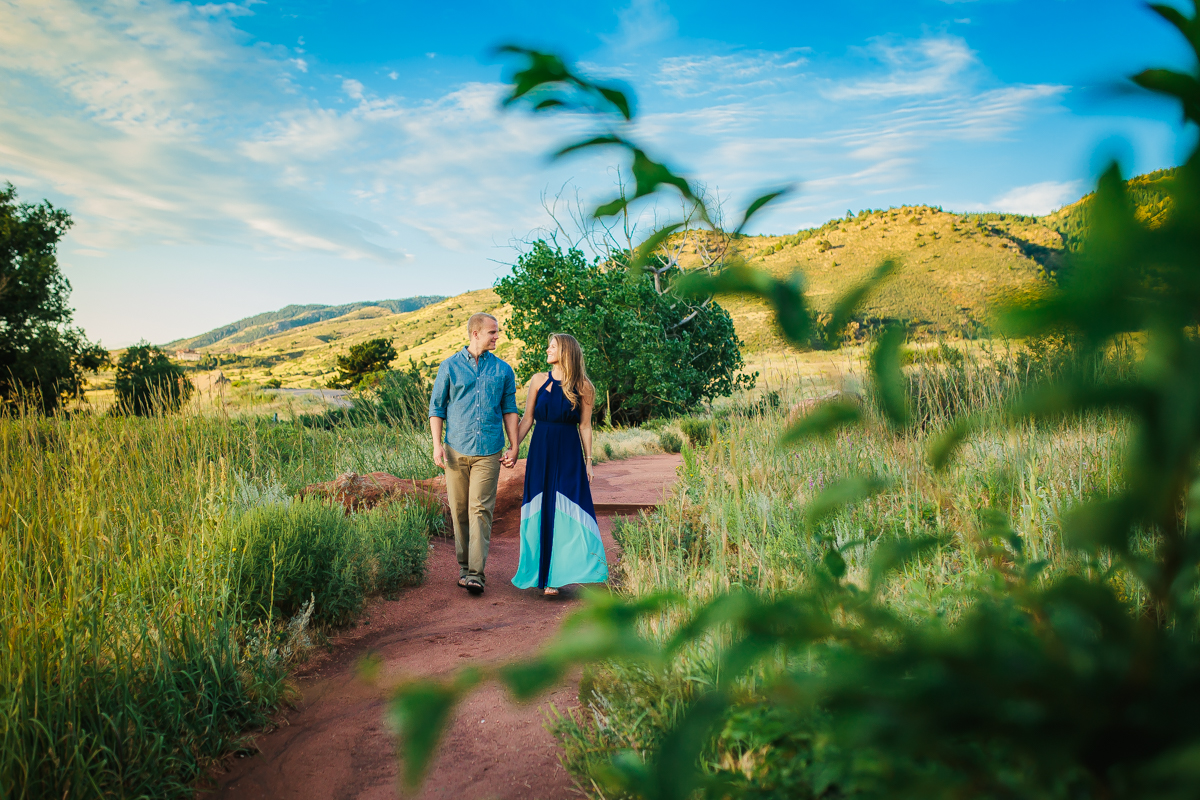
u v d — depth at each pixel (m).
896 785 0.50
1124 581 1.83
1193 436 0.29
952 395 3.18
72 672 2.32
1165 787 0.36
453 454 4.79
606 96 0.42
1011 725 0.41
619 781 0.77
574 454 4.73
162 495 4.12
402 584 4.81
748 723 1.50
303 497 5.91
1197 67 0.32
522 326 22.47
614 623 0.42
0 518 2.96
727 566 3.35
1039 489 2.94
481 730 2.64
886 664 0.43
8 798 1.92
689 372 21.25
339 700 2.98
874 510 3.40
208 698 2.62
